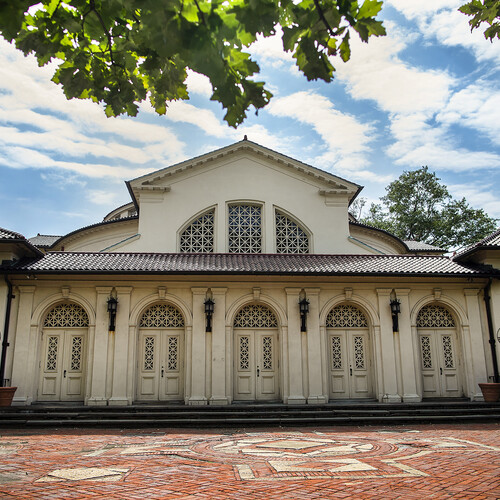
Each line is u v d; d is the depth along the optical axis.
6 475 7.32
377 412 15.02
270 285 18.11
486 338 18.25
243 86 3.96
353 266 18.28
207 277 17.83
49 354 17.33
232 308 17.80
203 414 14.43
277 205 21.70
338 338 18.41
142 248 20.66
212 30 3.52
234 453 9.21
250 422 13.88
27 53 4.55
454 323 18.73
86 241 25.97
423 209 45.84
